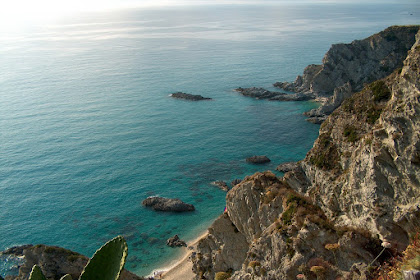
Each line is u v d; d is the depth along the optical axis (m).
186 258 58.62
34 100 147.62
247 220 35.75
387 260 21.64
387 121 24.45
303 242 24.55
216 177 85.44
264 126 118.94
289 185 36.47
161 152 99.19
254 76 189.75
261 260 28.58
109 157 95.94
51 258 42.12
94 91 162.88
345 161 31.44
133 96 154.88
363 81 144.12
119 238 8.77
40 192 78.69
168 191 79.62
